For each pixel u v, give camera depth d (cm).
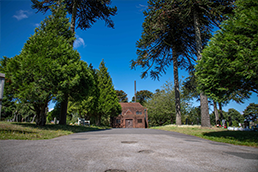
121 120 3925
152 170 213
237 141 593
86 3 1571
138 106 4272
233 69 576
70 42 1208
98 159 257
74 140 481
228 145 493
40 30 1068
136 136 633
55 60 910
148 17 1619
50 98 973
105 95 2486
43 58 903
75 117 2709
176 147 386
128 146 378
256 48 533
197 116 3400
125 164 235
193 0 1297
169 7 1432
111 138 545
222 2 1246
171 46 1945
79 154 288
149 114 3628
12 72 872
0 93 437
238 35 573
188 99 3158
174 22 1689
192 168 228
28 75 876
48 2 1368
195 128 1276
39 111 1050
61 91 895
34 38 1002
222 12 1249
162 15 1498
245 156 320
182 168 226
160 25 1567
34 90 834
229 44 593
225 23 677
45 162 234
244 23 574
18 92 911
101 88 2511
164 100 3278
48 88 893
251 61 533
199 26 1434
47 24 1126
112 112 2667
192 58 1909
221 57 614
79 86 1058
